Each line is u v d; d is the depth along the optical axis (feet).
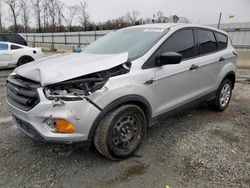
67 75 9.68
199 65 14.33
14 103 10.84
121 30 15.55
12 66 38.42
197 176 10.21
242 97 22.00
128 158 11.51
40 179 10.04
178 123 15.51
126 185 9.70
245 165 10.96
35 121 9.79
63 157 11.55
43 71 10.06
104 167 10.83
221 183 9.80
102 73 10.30
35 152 11.96
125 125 11.05
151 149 12.28
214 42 16.17
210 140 13.28
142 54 11.80
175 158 11.50
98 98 9.82
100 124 10.25
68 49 91.15
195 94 14.60
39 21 185.26
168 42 12.82
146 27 14.52
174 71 12.75
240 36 54.60
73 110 9.42
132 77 10.87
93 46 14.69
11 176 10.20
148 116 11.97
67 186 9.65
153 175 10.30
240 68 40.34
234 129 14.80
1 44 37.40
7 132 14.06
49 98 9.44
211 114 17.28
